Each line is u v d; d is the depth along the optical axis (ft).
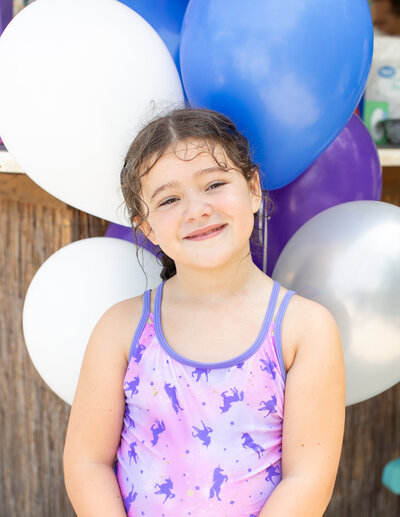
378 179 4.46
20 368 5.74
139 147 3.23
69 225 5.00
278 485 3.12
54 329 3.74
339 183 4.24
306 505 3.07
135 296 3.71
